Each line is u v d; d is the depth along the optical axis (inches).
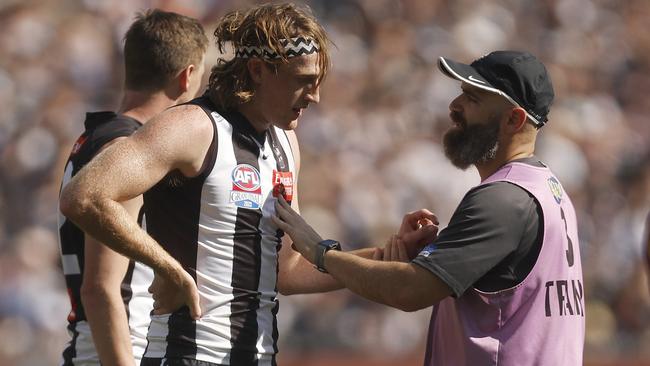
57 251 1433.3
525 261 522.6
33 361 1283.2
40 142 1587.1
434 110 1793.8
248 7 541.6
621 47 2204.7
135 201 565.0
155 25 629.0
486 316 523.8
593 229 1640.0
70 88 1716.3
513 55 545.6
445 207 1593.3
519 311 522.6
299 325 1248.2
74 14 1825.8
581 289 548.1
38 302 1318.9
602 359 1214.9
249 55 526.3
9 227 1475.1
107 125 607.8
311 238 545.3
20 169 1556.3
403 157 1621.6
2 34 1760.6
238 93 526.3
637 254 1627.7
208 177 516.7
